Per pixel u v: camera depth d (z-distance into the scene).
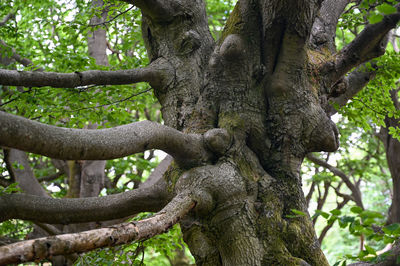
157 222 3.34
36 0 9.02
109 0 6.27
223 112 4.59
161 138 3.64
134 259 4.61
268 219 4.16
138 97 7.70
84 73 4.37
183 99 4.84
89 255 4.16
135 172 11.47
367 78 5.76
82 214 3.97
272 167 4.54
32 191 7.47
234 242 4.01
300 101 4.53
